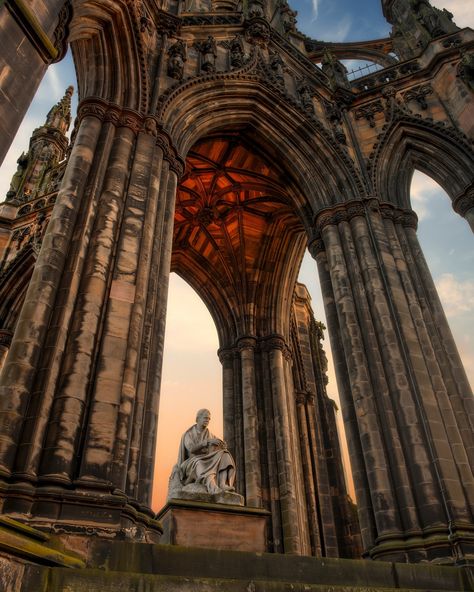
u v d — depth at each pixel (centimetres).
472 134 2055
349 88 2466
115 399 1048
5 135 848
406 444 1406
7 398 951
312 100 2272
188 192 2664
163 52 1872
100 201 1329
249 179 2564
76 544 834
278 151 2122
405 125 2212
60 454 929
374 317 1648
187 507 1132
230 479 1296
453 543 1212
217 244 2869
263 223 2814
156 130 1595
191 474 1277
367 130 2242
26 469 892
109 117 1509
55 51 998
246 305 2770
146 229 1359
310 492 2420
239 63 2084
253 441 2300
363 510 1409
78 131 1459
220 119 1981
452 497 1295
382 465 1401
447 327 1691
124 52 1661
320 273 1906
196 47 2081
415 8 2783
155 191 1461
